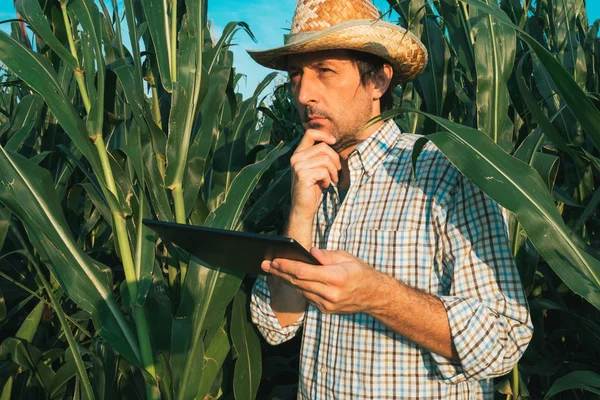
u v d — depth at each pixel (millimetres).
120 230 1645
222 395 2180
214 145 1995
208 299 1596
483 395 1503
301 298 1671
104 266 1846
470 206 1345
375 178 1523
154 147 1748
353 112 1528
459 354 1254
